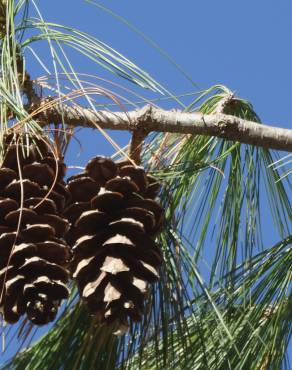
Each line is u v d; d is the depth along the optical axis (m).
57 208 2.68
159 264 2.68
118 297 2.64
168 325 2.74
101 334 2.73
